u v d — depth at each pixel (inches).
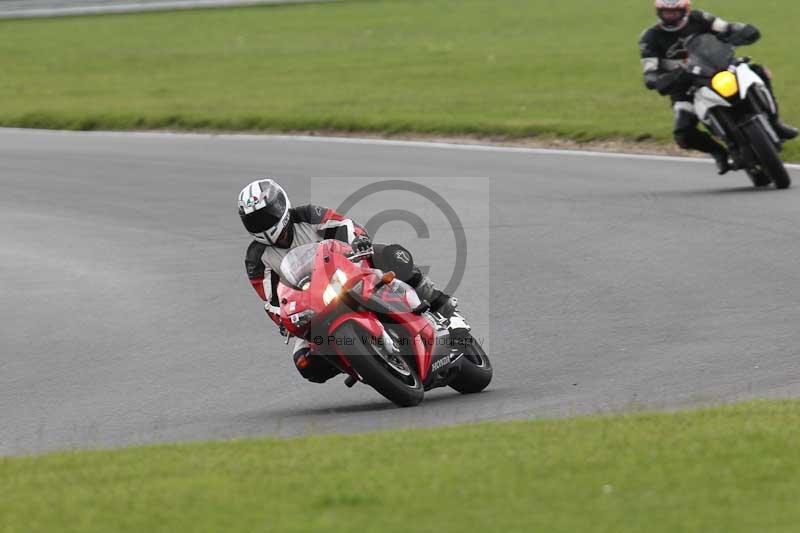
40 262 1931.6
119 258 1913.1
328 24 5654.5
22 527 660.7
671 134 2600.9
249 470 771.4
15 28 5979.3
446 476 718.5
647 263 1588.3
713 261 1565.0
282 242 1098.1
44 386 1294.3
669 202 1942.7
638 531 605.3
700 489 673.6
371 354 1058.1
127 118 3420.3
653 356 1213.1
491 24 5378.9
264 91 3843.5
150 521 657.6
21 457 894.4
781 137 1947.6
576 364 1214.3
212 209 2237.9
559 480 701.9
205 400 1194.0
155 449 887.1
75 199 2431.1
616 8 5733.3
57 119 3518.7
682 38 1947.6
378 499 674.2
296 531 624.7
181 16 6151.6
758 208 1828.2
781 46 4101.9
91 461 847.1
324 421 1069.1
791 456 738.2
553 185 2190.0
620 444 789.2
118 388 1263.5
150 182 2551.7
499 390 1150.3
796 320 1293.1
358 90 3737.7
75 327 1540.4
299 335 1081.4
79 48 5255.9
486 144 2738.7
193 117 3341.5
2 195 2522.1
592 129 2719.0
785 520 615.2
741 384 1089.4
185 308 1588.3
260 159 2723.9
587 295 1471.5
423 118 3043.8
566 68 3949.3
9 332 1541.6
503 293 1518.2
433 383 1128.8
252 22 5846.5
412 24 5511.8
